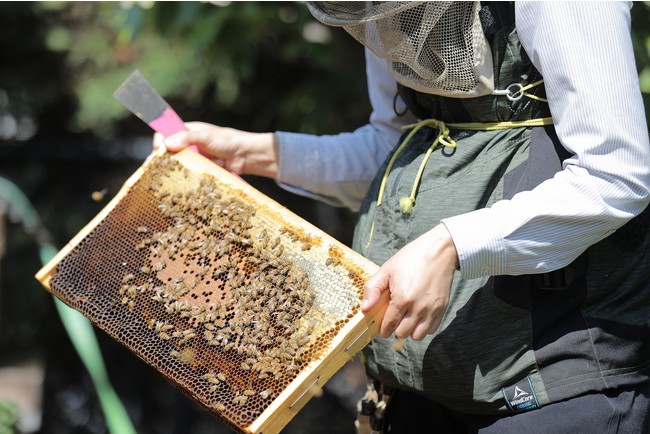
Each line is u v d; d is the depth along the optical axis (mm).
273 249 2600
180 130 3268
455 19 2555
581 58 2301
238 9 5207
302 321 2453
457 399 2627
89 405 7574
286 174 3363
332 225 7238
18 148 7281
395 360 2754
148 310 2619
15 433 3922
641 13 4355
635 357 2504
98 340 7492
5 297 7039
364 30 2695
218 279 2627
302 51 6039
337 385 7754
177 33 5727
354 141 3416
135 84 3209
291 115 6004
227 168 3352
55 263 2758
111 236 2807
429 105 2814
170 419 7719
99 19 7473
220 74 6703
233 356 2457
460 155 2672
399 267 2371
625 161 2289
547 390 2486
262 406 2354
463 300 2600
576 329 2494
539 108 2588
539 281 2518
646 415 2523
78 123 7617
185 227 2760
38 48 7336
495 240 2361
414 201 2709
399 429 2971
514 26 2553
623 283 2539
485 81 2576
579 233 2365
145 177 2938
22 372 7652
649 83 4355
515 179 2584
